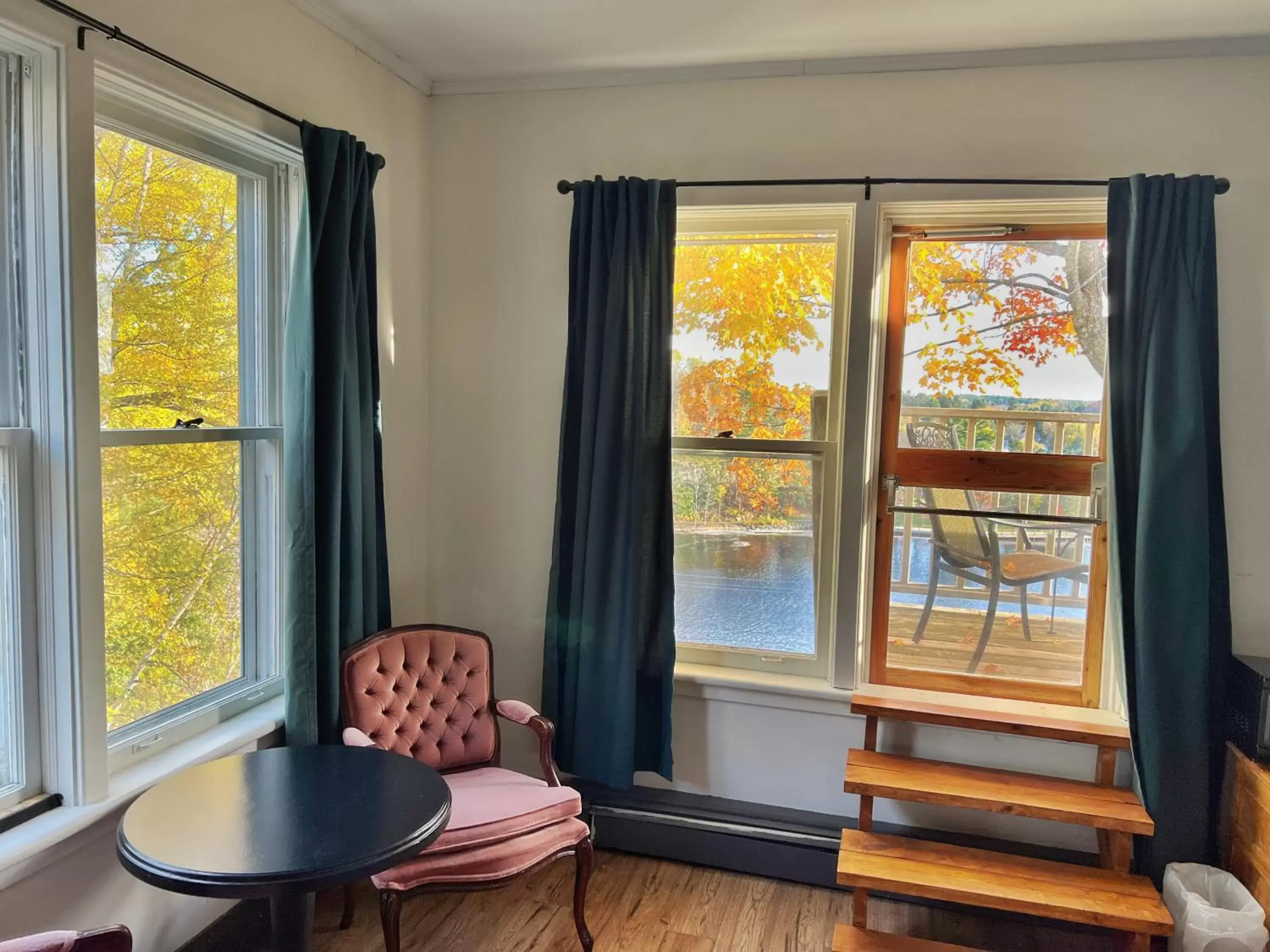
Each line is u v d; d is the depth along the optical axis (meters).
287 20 2.13
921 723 2.46
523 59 2.56
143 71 1.71
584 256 2.58
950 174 2.43
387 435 2.67
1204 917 1.93
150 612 1.93
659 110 2.62
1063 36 2.26
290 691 2.15
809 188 2.51
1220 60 2.25
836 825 2.53
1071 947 2.24
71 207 1.58
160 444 1.93
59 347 1.59
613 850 2.69
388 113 2.59
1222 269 2.26
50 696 1.66
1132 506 2.27
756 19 2.22
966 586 2.63
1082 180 2.35
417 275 2.80
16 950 1.17
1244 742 2.12
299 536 2.13
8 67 1.56
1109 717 2.44
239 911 2.11
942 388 2.60
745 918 2.33
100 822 1.70
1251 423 2.26
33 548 1.63
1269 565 2.26
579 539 2.58
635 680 2.53
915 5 2.10
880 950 2.04
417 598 2.89
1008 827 2.46
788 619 2.72
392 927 1.83
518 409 2.82
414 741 2.32
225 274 2.12
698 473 2.76
